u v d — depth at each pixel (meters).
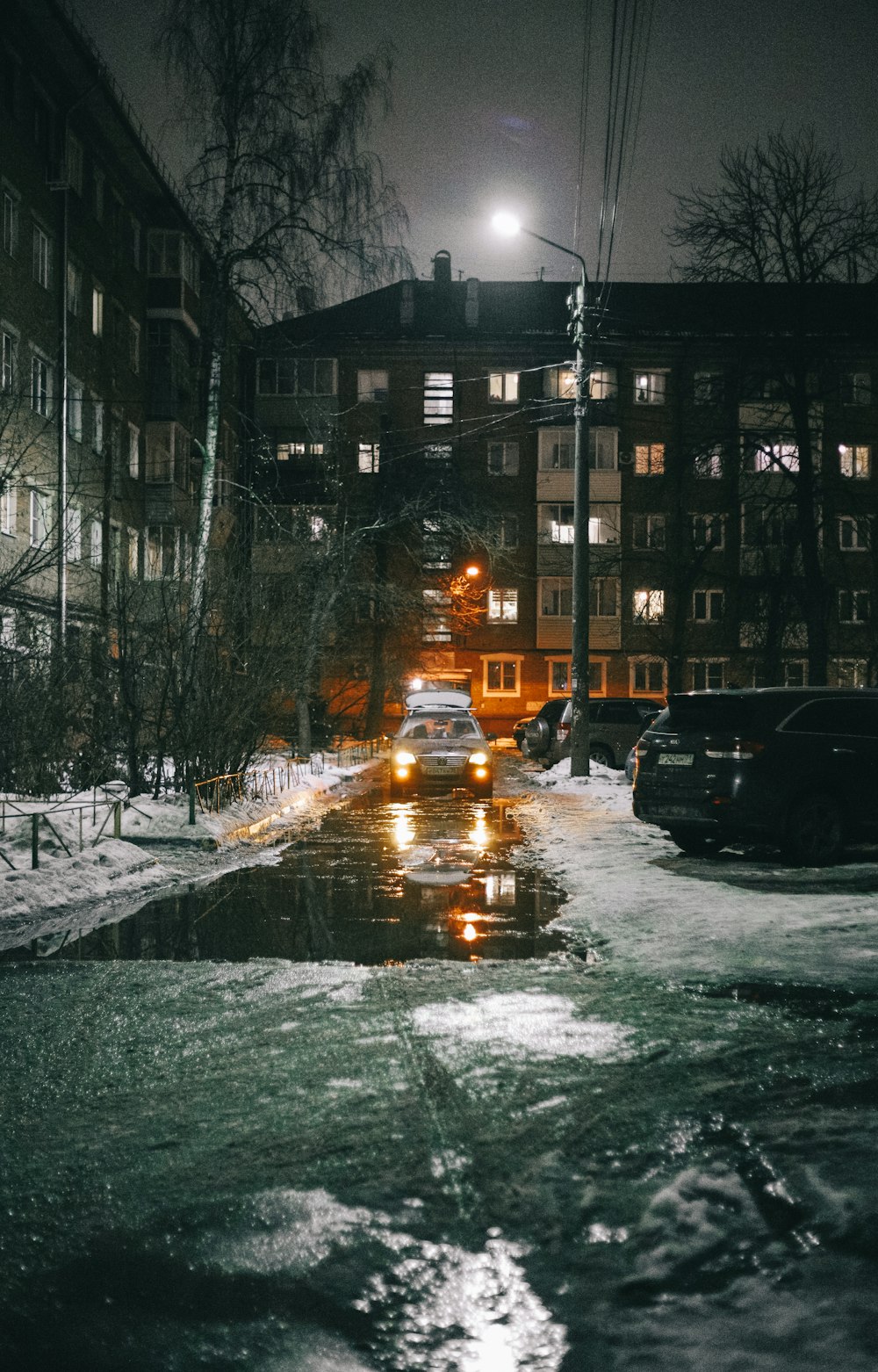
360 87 25.30
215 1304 2.95
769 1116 4.29
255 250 25.14
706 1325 2.83
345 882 10.97
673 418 56.38
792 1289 2.99
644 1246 3.24
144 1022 5.70
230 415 48.19
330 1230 3.36
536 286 62.16
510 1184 3.67
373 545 45.09
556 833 15.52
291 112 25.27
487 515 45.47
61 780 15.91
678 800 12.06
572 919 8.69
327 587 33.34
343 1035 5.43
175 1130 4.19
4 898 8.90
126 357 38.56
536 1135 4.10
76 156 33.81
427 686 53.22
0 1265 3.17
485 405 57.09
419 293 60.41
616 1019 5.70
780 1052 5.12
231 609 17.38
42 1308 2.95
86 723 16.27
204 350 26.11
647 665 56.53
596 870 11.53
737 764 11.73
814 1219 3.38
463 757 21.94
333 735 46.66
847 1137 4.04
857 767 12.09
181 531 18.31
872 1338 2.76
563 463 56.56
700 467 31.52
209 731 16.30
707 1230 3.33
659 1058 5.04
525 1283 3.04
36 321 30.75
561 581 56.31
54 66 31.78
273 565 28.31
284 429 56.41
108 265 36.62
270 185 25.19
